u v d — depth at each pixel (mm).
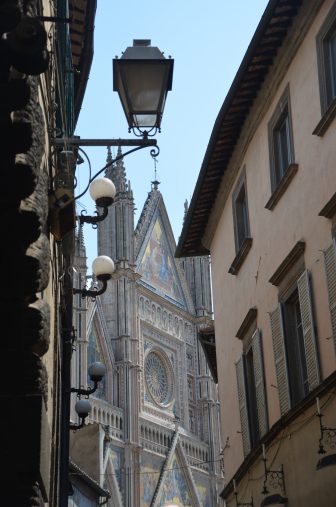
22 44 6762
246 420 21672
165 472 66688
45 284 8078
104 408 63125
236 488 22359
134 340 68375
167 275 76812
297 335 18172
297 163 17781
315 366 16219
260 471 19656
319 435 15641
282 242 18781
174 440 68938
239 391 22531
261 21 17703
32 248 7812
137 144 11164
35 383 7676
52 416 13148
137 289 71375
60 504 16016
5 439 7484
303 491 16672
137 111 10875
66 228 11070
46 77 11125
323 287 16047
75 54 22359
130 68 10727
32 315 7727
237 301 23125
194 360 77000
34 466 7457
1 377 7629
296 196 17844
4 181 7219
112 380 65875
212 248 27094
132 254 71625
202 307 79000
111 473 61500
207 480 72688
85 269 64375
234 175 23359
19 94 6996
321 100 16406
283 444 17828
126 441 64000
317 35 16656
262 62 19266
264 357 19984
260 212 20688
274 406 19078
